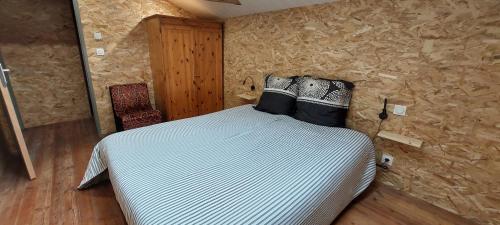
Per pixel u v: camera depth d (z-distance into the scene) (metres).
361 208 1.96
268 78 2.98
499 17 1.53
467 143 1.79
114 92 3.19
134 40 3.36
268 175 1.45
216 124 2.34
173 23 3.21
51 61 3.59
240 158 1.67
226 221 1.06
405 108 2.06
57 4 3.47
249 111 2.82
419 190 2.09
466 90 1.74
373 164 2.13
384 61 2.13
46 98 3.65
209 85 3.87
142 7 3.32
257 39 3.27
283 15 2.86
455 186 1.90
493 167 1.71
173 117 3.56
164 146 1.82
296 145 1.89
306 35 2.68
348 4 2.27
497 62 1.58
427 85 1.91
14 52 3.30
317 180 1.45
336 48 2.45
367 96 2.31
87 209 1.86
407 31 1.95
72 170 2.41
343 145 1.91
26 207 1.86
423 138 2.00
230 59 3.79
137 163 1.55
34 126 3.61
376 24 2.12
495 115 1.64
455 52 1.74
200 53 3.61
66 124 3.74
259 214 1.12
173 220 1.05
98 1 2.95
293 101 2.70
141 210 1.12
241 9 3.17
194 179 1.39
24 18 3.28
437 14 1.77
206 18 3.88
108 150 1.74
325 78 2.61
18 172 2.35
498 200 1.72
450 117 1.84
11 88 3.30
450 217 1.89
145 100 3.46
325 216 1.51
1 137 2.57
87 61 3.02
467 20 1.66
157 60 3.36
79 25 2.88
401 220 1.84
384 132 2.17
